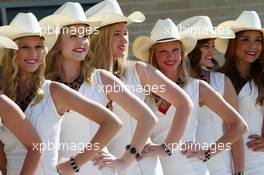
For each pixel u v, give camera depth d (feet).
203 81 33.81
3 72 27.96
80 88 29.48
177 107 31.30
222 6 48.39
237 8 48.62
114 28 31.17
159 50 33.40
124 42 31.53
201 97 33.73
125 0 47.37
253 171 37.32
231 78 37.93
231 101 36.42
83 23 29.89
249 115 37.65
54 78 29.73
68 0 46.34
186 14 47.98
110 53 31.04
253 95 37.50
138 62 31.58
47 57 29.76
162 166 32.81
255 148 37.37
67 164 27.84
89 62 29.71
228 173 35.78
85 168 28.91
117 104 30.48
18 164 27.27
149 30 47.60
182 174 32.58
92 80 29.53
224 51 38.68
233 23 37.76
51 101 27.55
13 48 26.94
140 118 29.22
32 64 27.63
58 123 27.78
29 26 27.86
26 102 27.66
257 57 37.47
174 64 33.17
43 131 27.30
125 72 31.53
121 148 30.71
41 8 45.91
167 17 47.83
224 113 33.60
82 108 27.61
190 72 35.42
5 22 45.19
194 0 48.03
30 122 27.25
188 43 33.47
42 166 27.37
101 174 28.99
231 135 33.53
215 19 48.34
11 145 27.35
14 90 27.66
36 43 27.96
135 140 29.25
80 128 29.01
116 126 27.66
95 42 31.07
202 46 35.86
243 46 37.52
